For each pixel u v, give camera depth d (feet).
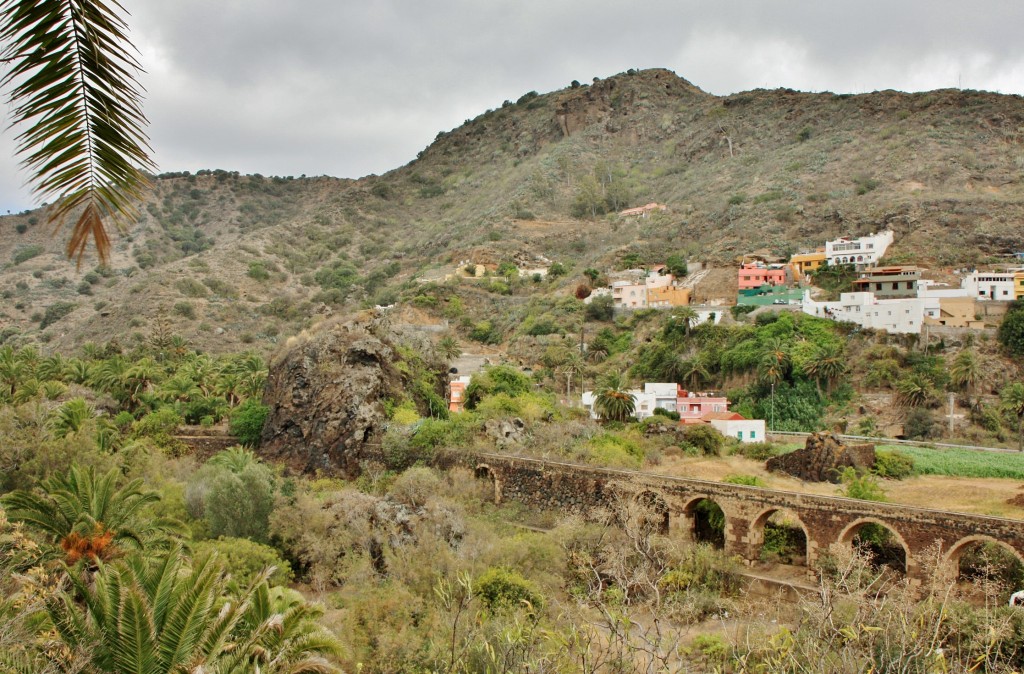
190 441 228.43
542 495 172.35
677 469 189.57
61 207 25.16
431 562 125.18
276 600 89.56
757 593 126.62
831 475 180.24
